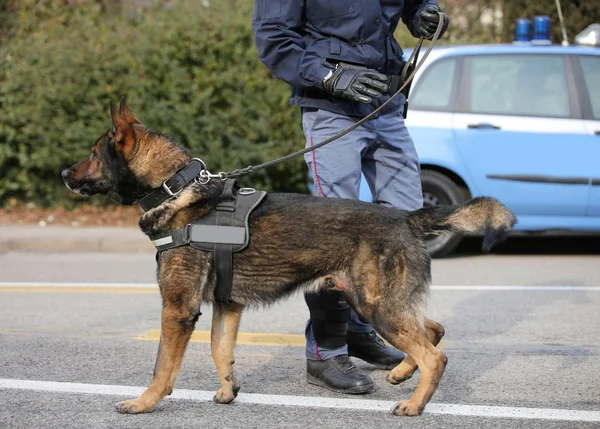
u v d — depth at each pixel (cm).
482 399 513
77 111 1298
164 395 489
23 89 1296
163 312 483
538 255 1098
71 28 1361
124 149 492
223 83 1281
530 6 1471
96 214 1354
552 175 995
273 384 550
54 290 875
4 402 505
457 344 652
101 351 626
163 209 485
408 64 557
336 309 529
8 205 1377
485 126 1002
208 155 1277
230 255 480
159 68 1277
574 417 479
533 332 687
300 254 482
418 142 1009
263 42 529
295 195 500
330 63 530
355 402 509
